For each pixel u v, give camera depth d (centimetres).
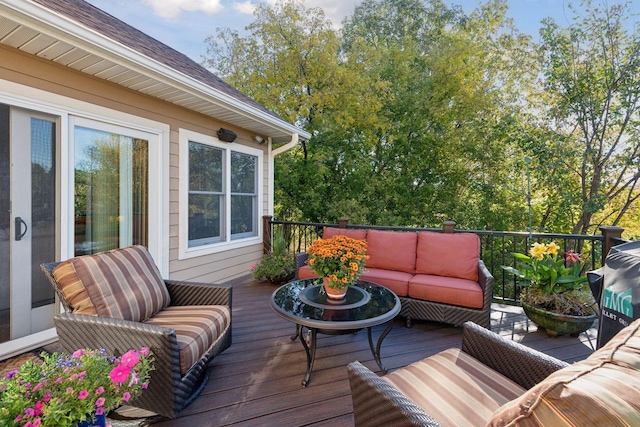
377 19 1201
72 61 264
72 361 129
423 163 1006
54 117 270
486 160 976
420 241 349
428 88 945
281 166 912
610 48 796
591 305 278
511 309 359
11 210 244
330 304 231
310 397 195
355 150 984
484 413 113
